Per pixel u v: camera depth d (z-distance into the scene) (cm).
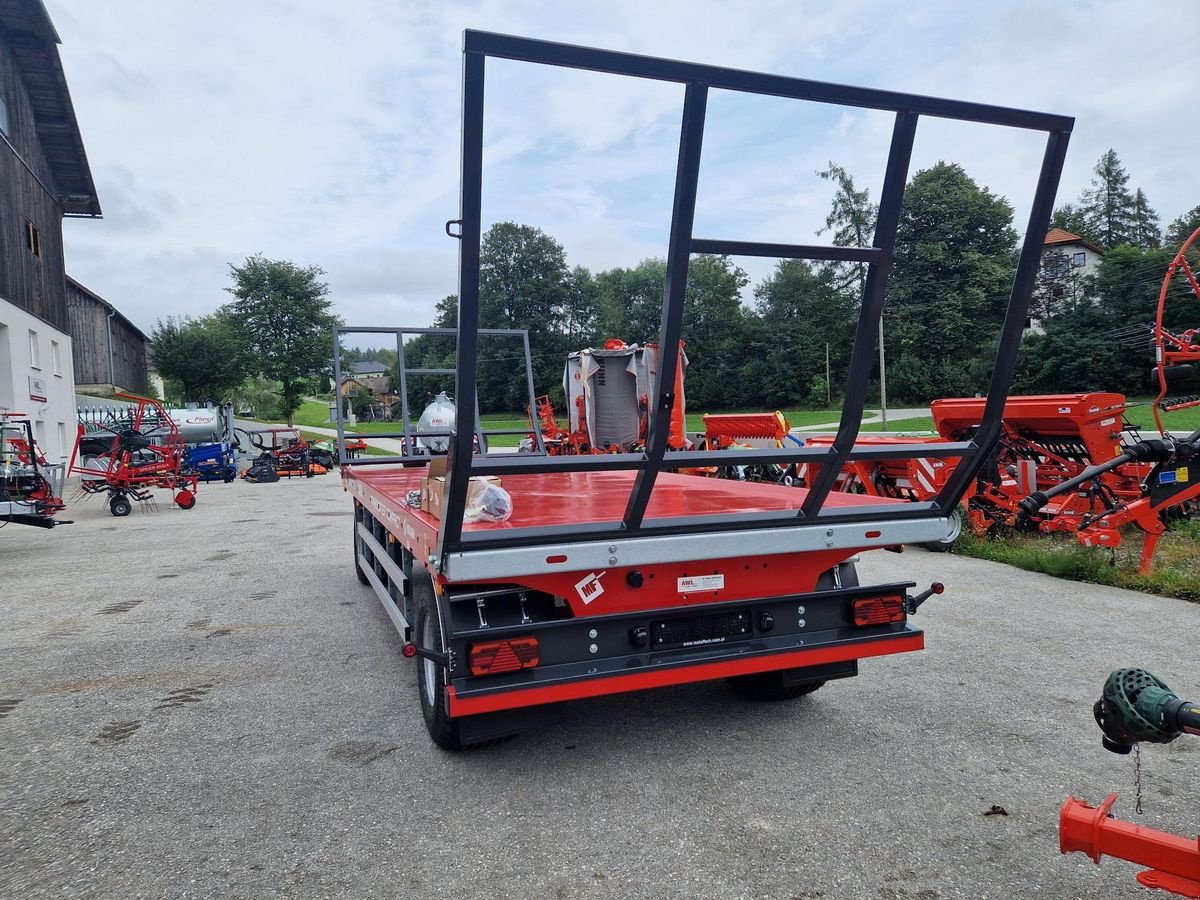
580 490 502
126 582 838
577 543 307
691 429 1625
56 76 2217
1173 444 614
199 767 365
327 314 5716
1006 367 334
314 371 5669
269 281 5594
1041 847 283
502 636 314
